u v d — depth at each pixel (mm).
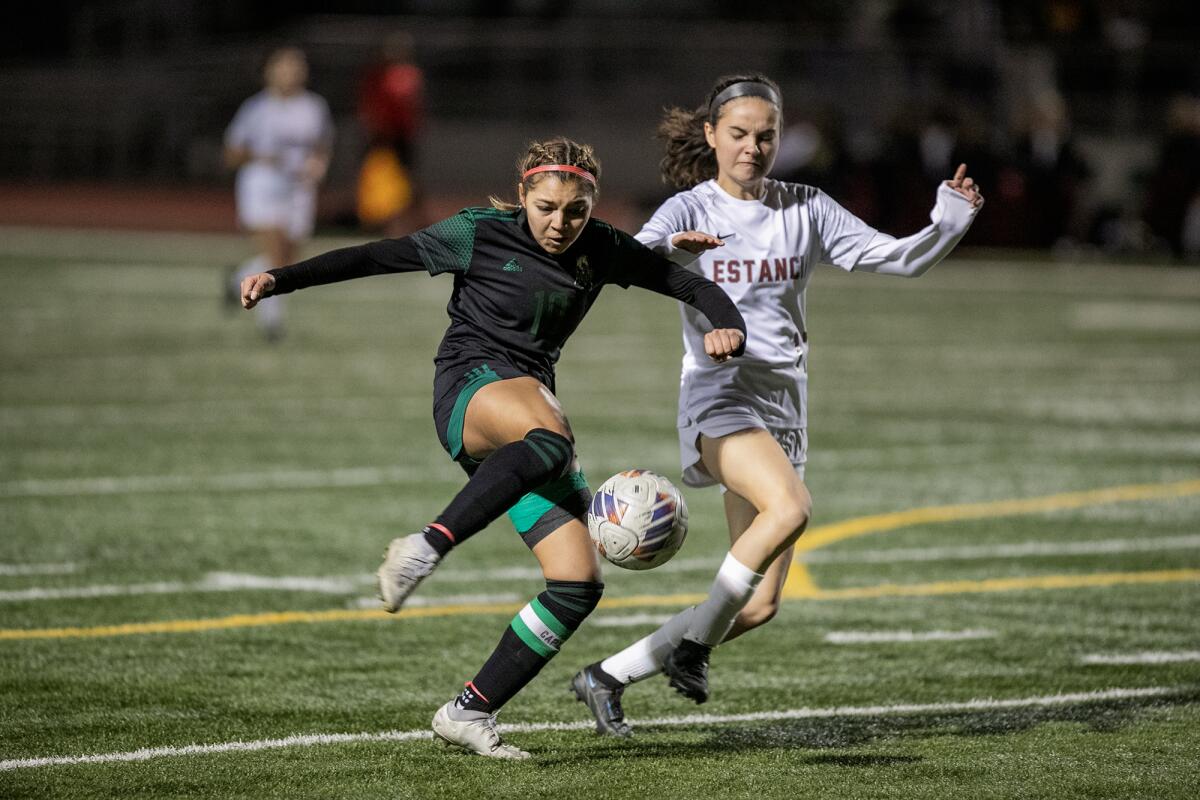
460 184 134250
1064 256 106438
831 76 131000
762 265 21359
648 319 80188
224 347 64750
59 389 53406
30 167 143750
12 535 33125
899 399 54844
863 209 96188
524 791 18297
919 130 99375
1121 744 20406
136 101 142000
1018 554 32781
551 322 19531
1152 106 126875
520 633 19125
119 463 41312
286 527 34344
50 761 19422
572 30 144625
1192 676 23984
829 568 31609
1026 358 66250
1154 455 44562
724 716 21938
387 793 18203
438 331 72000
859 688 23375
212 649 25125
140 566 30703
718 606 19547
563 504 19266
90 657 24516
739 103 21172
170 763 19359
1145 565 31844
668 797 18094
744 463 20109
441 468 41469
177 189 138125
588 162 19000
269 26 154375
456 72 137625
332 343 66875
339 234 105750
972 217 21188
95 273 90625
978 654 25328
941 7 135250
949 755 19906
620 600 29078
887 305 86250
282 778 18781
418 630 26547
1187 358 66625
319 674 23781
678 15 147000
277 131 65438
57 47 154875
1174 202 106688
